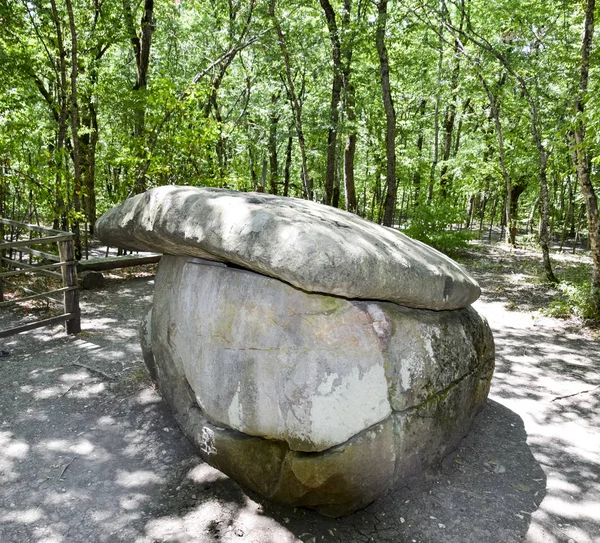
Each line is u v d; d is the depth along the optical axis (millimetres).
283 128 13570
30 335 5090
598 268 6070
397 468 2600
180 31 13547
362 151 18562
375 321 2525
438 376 2807
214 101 12742
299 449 2371
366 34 9820
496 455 3125
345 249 2154
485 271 9711
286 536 2359
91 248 11023
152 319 3402
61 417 3391
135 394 3725
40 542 2283
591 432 3469
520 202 21984
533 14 9266
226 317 2582
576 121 5203
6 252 7141
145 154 8648
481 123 14953
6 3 7574
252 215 2260
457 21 13781
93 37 9219
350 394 2369
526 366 4723
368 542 2348
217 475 2793
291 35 10867
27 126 7906
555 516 2574
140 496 2615
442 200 12195
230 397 2574
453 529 2453
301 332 2369
